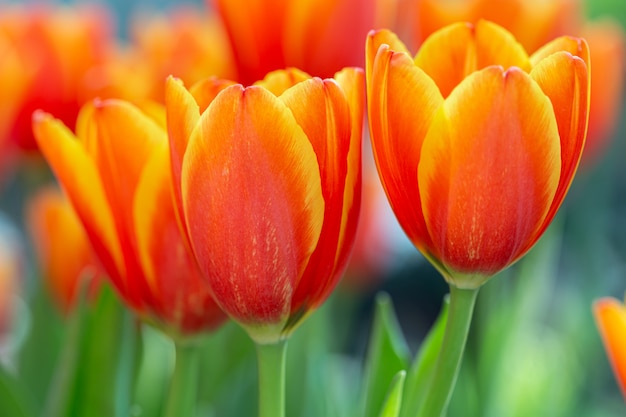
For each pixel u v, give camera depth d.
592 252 1.35
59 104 0.81
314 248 0.55
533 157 0.54
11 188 1.94
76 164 0.60
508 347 0.88
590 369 1.24
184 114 0.55
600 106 0.88
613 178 2.00
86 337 0.68
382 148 0.55
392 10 0.75
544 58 0.55
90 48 0.82
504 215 0.55
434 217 0.55
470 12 0.74
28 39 0.80
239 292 0.56
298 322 0.57
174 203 0.57
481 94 0.53
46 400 0.81
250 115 0.54
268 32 0.70
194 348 0.62
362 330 1.71
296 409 0.76
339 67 0.71
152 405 0.79
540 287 1.06
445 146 0.54
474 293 0.57
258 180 0.54
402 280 1.83
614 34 0.92
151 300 0.61
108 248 0.60
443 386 0.57
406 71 0.54
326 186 0.55
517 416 1.08
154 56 0.86
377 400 0.67
